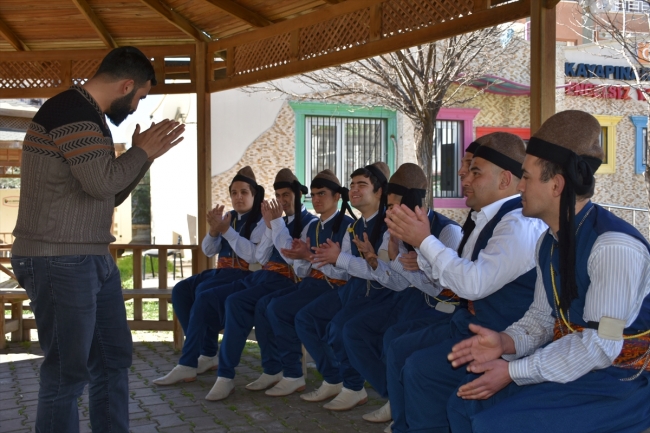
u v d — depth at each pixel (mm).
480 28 4047
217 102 10922
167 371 5066
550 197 2156
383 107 11430
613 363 2049
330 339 3906
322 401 4219
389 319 3686
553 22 3703
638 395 2033
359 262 3832
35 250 2736
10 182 16141
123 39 6219
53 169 2729
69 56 6191
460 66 9211
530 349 2299
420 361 2719
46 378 2816
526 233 2631
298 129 11266
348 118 11586
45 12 5820
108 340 3033
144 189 14211
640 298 2008
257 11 5578
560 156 2094
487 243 2729
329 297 4117
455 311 3000
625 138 13375
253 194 5086
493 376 2115
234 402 4250
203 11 5660
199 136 6066
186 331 5008
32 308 2826
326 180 4379
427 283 3334
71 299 2764
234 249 4883
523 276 2627
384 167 4219
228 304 4367
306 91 11234
